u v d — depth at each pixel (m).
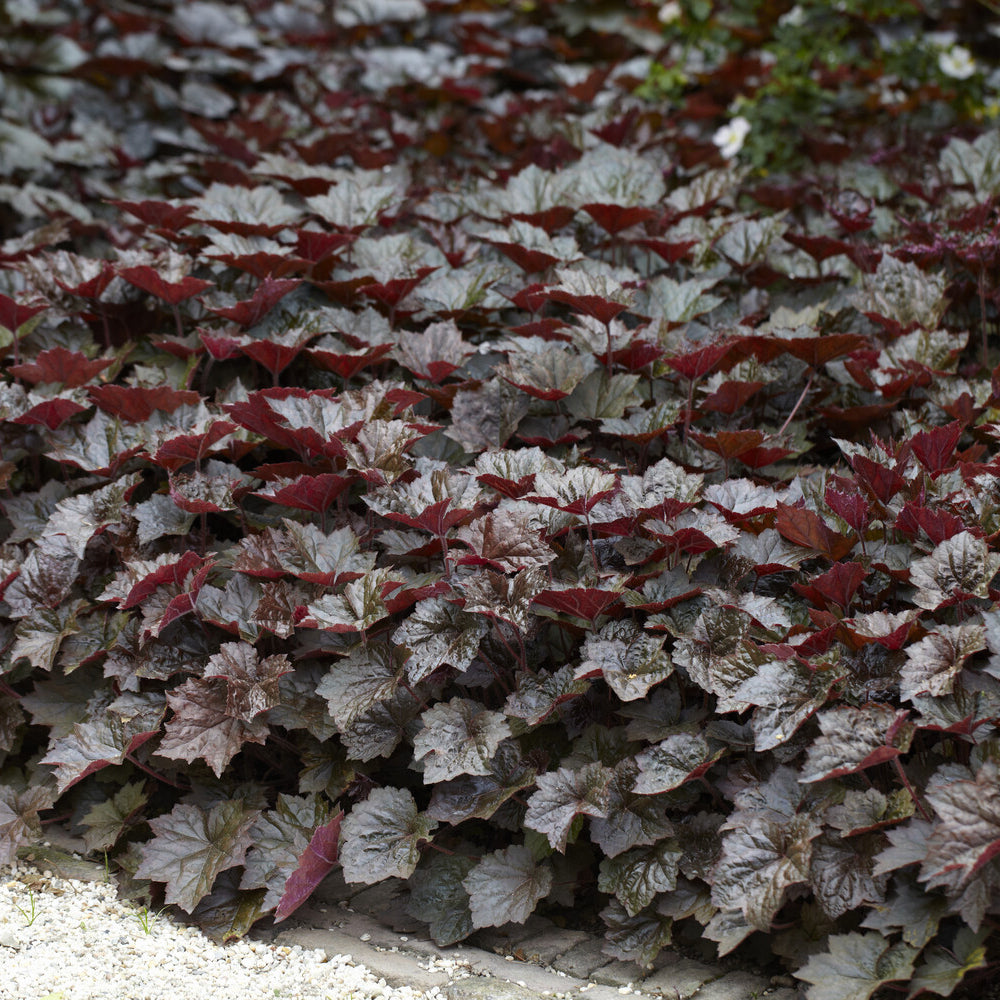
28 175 3.71
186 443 2.60
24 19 4.41
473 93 4.21
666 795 2.44
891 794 2.34
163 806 2.64
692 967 2.41
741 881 2.33
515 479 2.57
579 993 2.38
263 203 3.00
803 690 2.36
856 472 2.54
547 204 3.04
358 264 2.94
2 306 2.78
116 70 4.31
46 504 2.75
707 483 2.70
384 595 2.47
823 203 3.09
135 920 2.48
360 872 2.44
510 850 2.47
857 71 3.99
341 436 2.59
